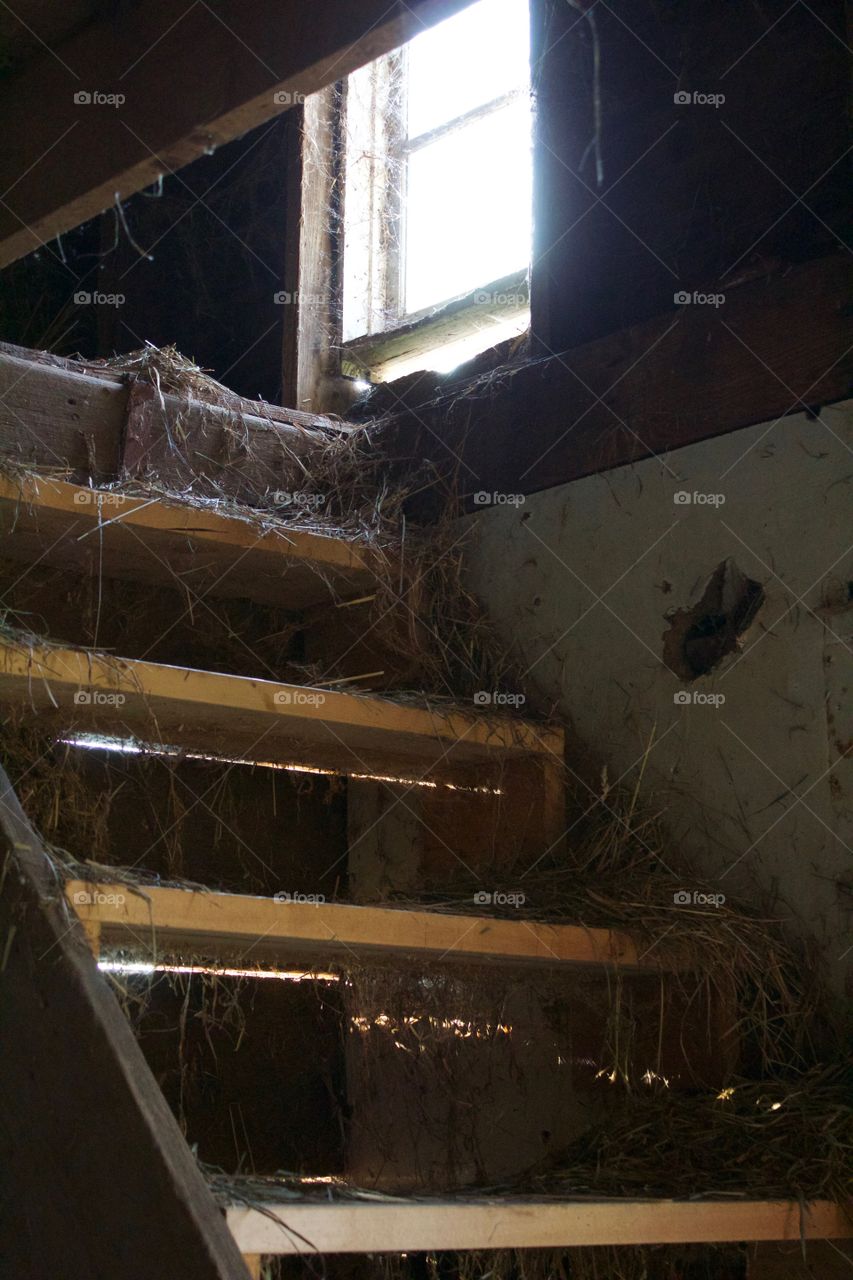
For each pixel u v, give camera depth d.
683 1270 1.93
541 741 2.29
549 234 2.70
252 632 2.61
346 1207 1.34
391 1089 2.47
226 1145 2.40
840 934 1.93
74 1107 1.30
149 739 2.20
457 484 2.66
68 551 2.28
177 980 2.40
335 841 2.69
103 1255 1.26
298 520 2.50
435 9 1.63
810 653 2.05
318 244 3.28
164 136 1.89
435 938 1.78
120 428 2.41
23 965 1.37
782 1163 1.74
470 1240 1.43
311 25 1.74
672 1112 1.90
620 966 1.96
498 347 2.77
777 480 2.14
